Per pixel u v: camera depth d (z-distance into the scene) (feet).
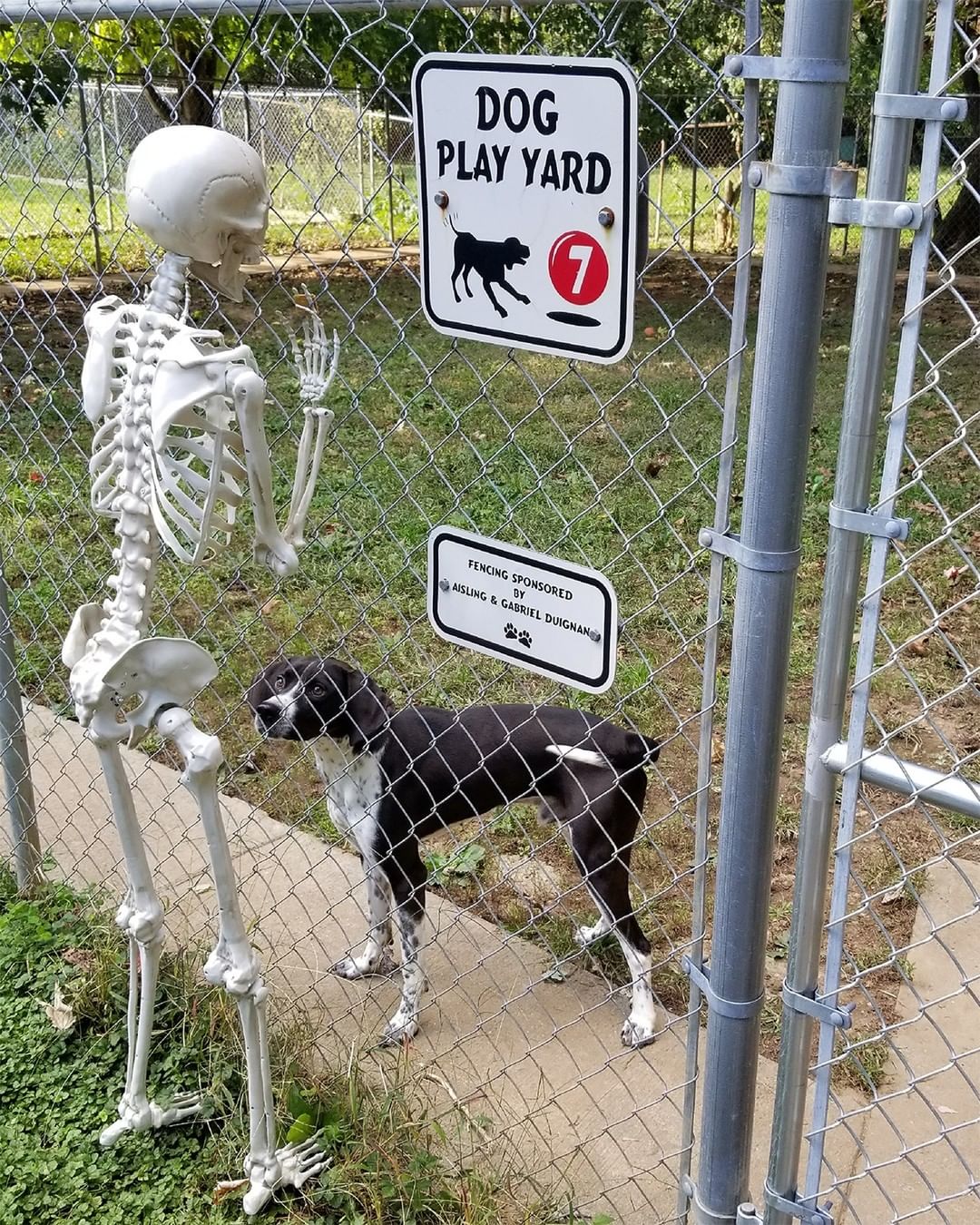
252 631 16.83
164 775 13.38
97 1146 8.48
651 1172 7.92
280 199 43.16
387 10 6.41
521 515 20.03
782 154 4.66
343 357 32.50
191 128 6.48
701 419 25.32
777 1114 5.93
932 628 5.28
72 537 19.22
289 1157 7.98
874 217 4.58
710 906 11.18
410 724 9.75
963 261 39.22
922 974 10.18
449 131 5.77
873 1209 7.86
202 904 10.56
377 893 10.19
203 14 7.57
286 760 13.85
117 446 7.23
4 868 11.66
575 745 9.41
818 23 4.46
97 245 11.46
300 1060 8.84
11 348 31.99
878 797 13.03
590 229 5.37
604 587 6.05
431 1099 8.42
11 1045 9.37
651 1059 9.22
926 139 4.44
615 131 5.11
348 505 20.54
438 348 33.14
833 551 5.06
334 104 28.73
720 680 15.11
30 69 18.13
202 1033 9.28
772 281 4.83
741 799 5.53
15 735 10.94
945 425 25.43
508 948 10.52
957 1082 8.95
